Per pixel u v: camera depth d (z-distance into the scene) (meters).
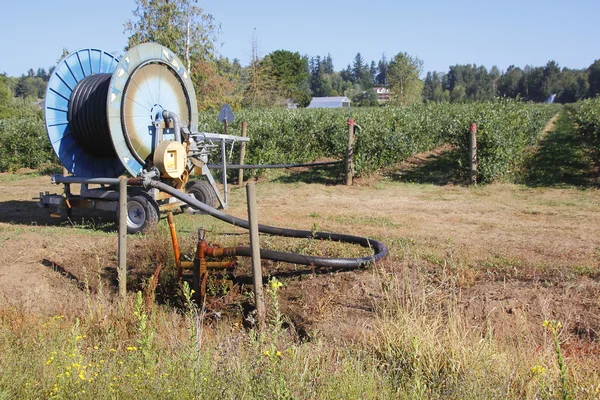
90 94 9.94
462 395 3.83
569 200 12.06
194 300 6.52
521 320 5.16
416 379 3.97
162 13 36.41
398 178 16.08
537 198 12.41
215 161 16.58
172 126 10.34
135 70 9.52
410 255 7.85
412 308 5.51
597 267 7.09
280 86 50.06
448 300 5.85
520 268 7.21
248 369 3.94
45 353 4.66
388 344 4.83
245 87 47.41
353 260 7.07
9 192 15.49
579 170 16.00
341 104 96.12
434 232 9.50
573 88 107.69
